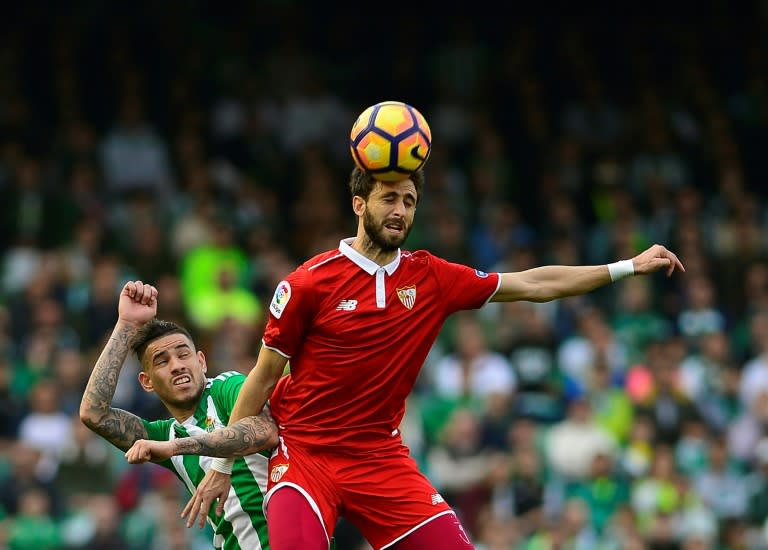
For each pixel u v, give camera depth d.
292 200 64.81
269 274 56.31
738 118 73.25
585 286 22.69
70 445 46.56
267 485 22.42
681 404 50.84
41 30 68.88
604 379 51.62
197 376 23.55
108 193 61.50
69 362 49.38
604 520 46.03
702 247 62.69
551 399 51.22
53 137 63.16
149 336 23.56
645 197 66.38
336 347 21.62
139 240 57.12
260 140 66.50
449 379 51.03
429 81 71.88
